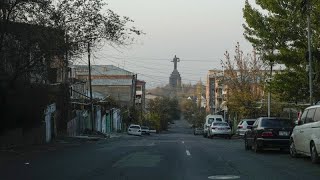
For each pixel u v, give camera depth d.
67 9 25.12
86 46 26.53
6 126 24.88
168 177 12.80
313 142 16.33
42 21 24.39
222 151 22.44
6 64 24.86
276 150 22.92
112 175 13.23
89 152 21.86
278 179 12.36
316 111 16.67
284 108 47.09
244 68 53.41
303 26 27.77
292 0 27.62
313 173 13.63
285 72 29.45
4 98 24.48
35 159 18.47
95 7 25.91
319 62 27.50
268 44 28.86
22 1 23.47
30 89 26.64
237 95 52.12
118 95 94.06
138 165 15.83
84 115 53.31
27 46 24.36
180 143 30.41
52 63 26.92
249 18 29.06
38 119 28.55
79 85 62.22
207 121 49.81
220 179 12.42
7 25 24.08
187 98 144.25
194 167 15.26
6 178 12.80
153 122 102.19
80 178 12.69
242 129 40.25
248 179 12.39
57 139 35.91
